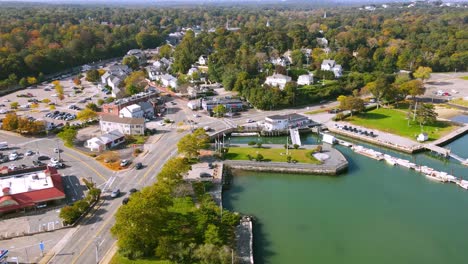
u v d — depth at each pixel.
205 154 133.00
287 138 150.62
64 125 160.75
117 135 142.25
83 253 80.56
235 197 110.56
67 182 111.25
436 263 85.00
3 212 94.06
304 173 124.50
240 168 127.00
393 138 150.88
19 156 128.75
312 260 84.62
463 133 157.25
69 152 132.75
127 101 176.62
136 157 129.25
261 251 87.12
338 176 124.00
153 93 198.38
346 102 171.62
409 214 103.31
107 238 85.56
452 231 96.12
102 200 101.44
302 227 96.62
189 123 164.38
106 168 120.50
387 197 111.62
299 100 193.75
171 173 102.69
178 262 77.19
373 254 87.31
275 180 121.31
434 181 120.88
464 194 113.56
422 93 191.38
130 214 78.31
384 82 187.50
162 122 165.75
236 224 93.75
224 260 77.75
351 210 104.81
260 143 141.38
